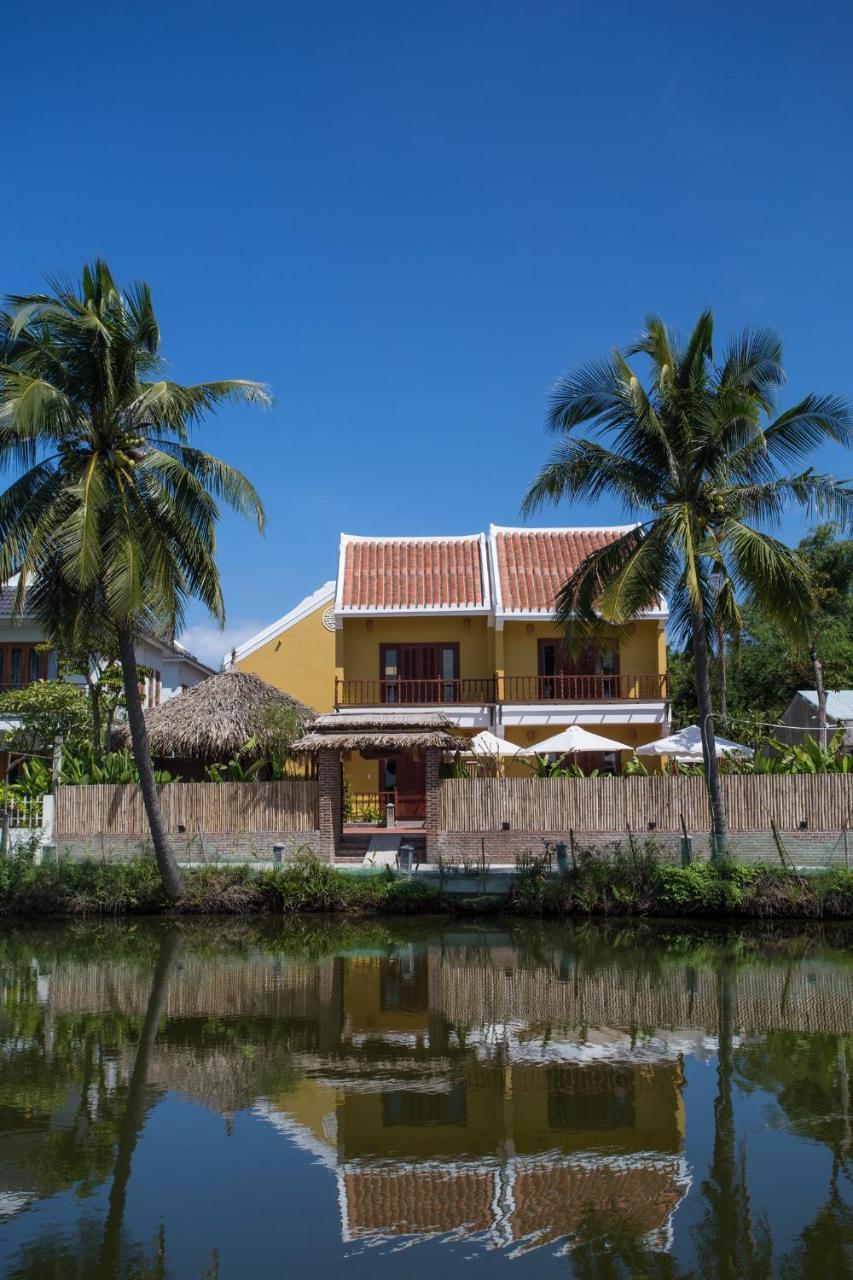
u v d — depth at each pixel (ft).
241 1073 36.86
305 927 72.18
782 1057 38.32
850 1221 24.57
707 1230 24.13
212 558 72.84
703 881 72.23
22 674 111.14
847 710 106.32
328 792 82.33
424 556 122.42
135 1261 22.81
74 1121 31.94
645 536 71.67
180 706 94.48
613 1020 44.57
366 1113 32.42
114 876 77.56
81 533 63.62
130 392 69.51
